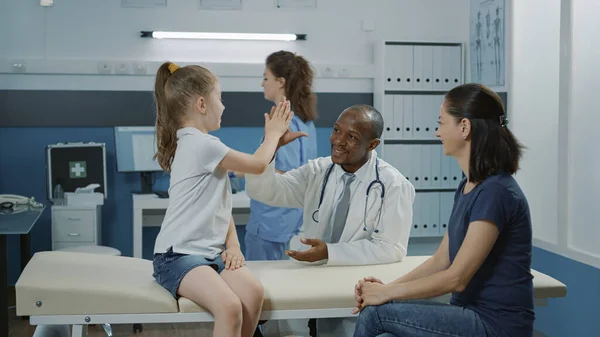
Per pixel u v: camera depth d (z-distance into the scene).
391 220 2.54
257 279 2.24
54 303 2.12
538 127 3.79
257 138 5.20
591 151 3.28
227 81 5.11
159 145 2.38
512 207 1.92
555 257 3.62
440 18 5.33
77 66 4.86
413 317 1.97
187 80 2.29
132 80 4.99
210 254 2.24
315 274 2.39
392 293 2.00
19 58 4.79
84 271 2.36
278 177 2.62
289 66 3.16
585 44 3.29
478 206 1.93
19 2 4.81
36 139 4.92
